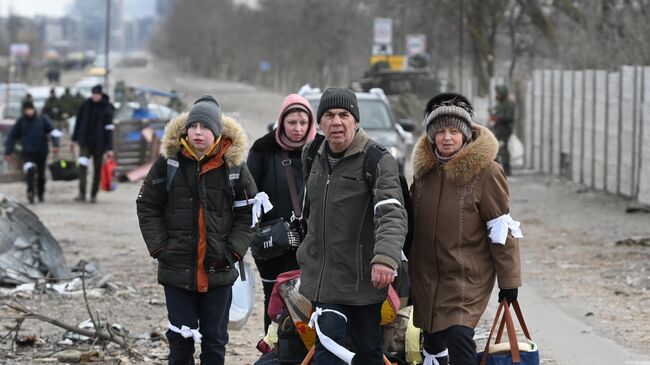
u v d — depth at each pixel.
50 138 55.53
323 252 12.46
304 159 13.13
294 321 13.16
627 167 39.28
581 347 17.34
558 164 49.81
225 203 13.39
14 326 18.09
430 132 12.48
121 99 76.75
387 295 12.59
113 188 46.16
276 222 14.99
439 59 105.56
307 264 12.61
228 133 13.37
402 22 104.44
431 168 12.59
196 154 13.24
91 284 22.77
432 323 12.51
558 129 49.75
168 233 13.32
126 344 17.03
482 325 19.19
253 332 18.61
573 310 20.59
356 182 12.38
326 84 138.88
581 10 63.25
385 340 13.34
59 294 21.73
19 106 86.25
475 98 71.69
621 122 39.94
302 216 14.51
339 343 12.35
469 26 82.69
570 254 27.55
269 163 15.23
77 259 26.58
